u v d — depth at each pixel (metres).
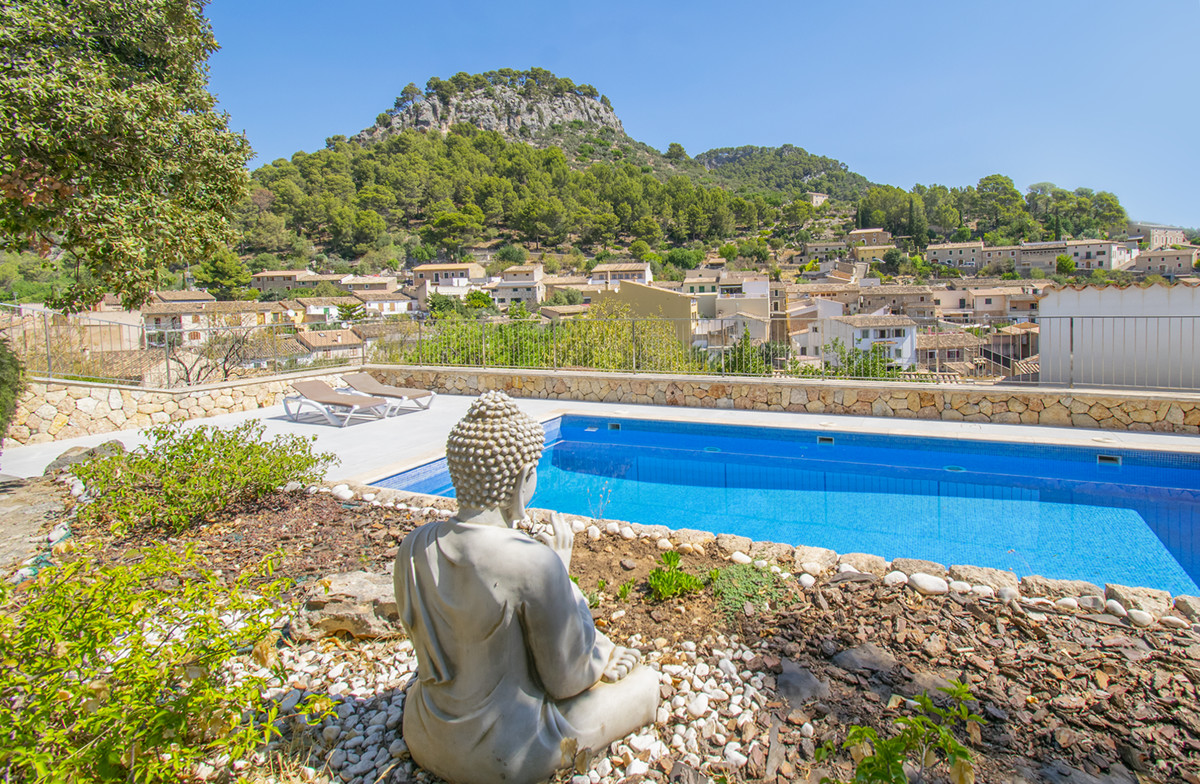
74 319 9.44
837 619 3.30
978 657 2.91
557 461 8.41
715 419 8.88
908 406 8.90
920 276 107.62
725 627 3.28
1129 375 9.95
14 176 5.61
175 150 6.82
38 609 2.23
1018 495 6.62
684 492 6.99
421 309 84.81
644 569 4.03
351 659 3.12
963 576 3.68
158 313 53.94
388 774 2.31
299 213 116.00
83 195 6.03
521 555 1.94
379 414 10.01
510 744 2.04
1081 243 107.50
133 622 2.27
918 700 2.11
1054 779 2.17
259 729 2.44
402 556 2.12
